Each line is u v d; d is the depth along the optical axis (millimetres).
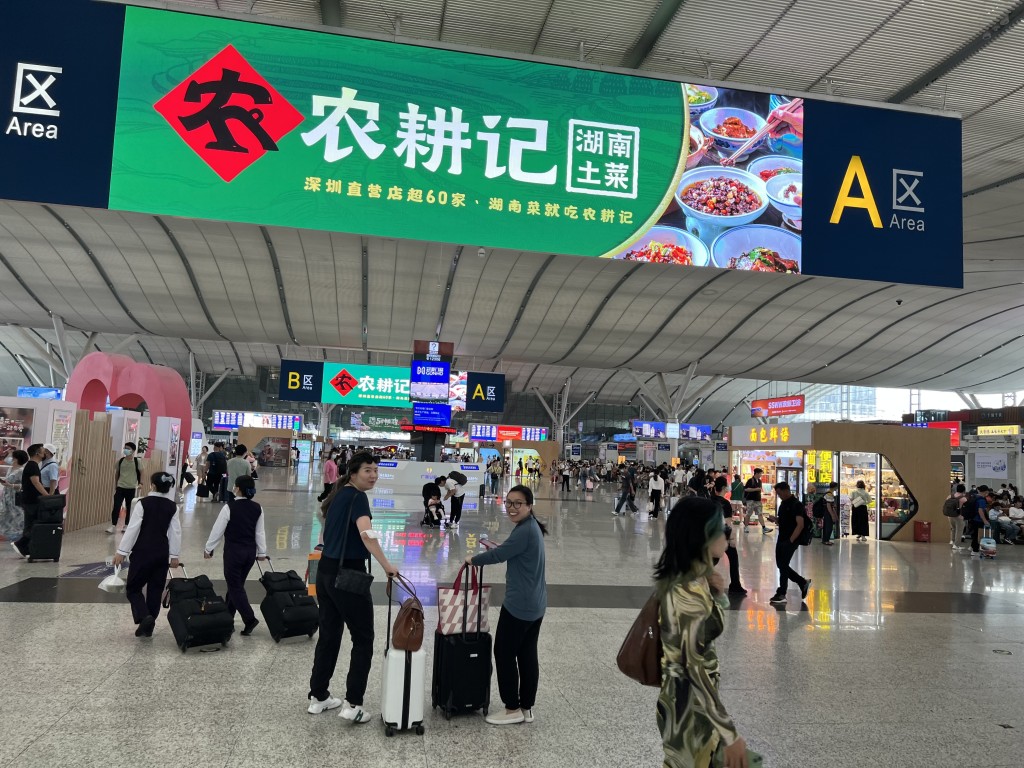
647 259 8164
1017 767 3967
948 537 18375
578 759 3865
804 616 8055
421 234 7762
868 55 10547
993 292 35000
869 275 8484
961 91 11562
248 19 7625
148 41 7414
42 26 7234
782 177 8523
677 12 9758
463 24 10391
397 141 7809
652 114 8391
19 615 6484
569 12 9922
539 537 4449
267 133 7574
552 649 6191
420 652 4180
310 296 37406
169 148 7344
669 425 49219
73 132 7180
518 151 8047
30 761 3529
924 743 4289
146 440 16500
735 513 18969
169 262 33688
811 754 4078
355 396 35438
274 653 5617
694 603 2229
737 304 37812
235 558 6188
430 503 16516
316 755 3768
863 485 18078
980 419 38656
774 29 10031
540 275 34312
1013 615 8461
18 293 37969
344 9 10266
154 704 4398
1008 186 17297
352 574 4145
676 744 2246
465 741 4062
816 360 47781
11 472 9648
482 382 36406
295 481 33969
